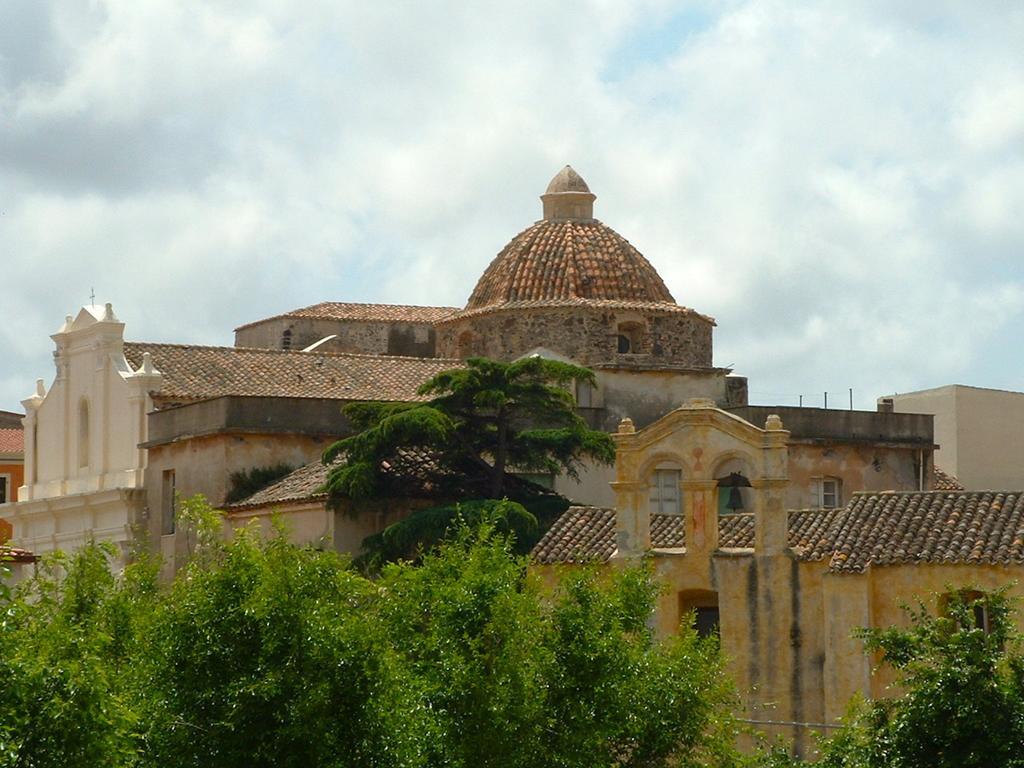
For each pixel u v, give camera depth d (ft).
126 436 458.09
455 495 376.68
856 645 296.10
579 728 225.76
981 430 502.79
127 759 196.24
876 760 224.94
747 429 311.27
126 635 226.17
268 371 463.42
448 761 215.72
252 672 209.67
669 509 375.86
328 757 207.00
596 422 442.09
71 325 489.67
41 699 187.11
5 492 594.65
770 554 307.78
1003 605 230.48
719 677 262.88
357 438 368.48
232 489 412.16
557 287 468.75
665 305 469.98
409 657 225.15
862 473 433.48
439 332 488.85
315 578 215.92
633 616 241.96
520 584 253.24
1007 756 217.97
